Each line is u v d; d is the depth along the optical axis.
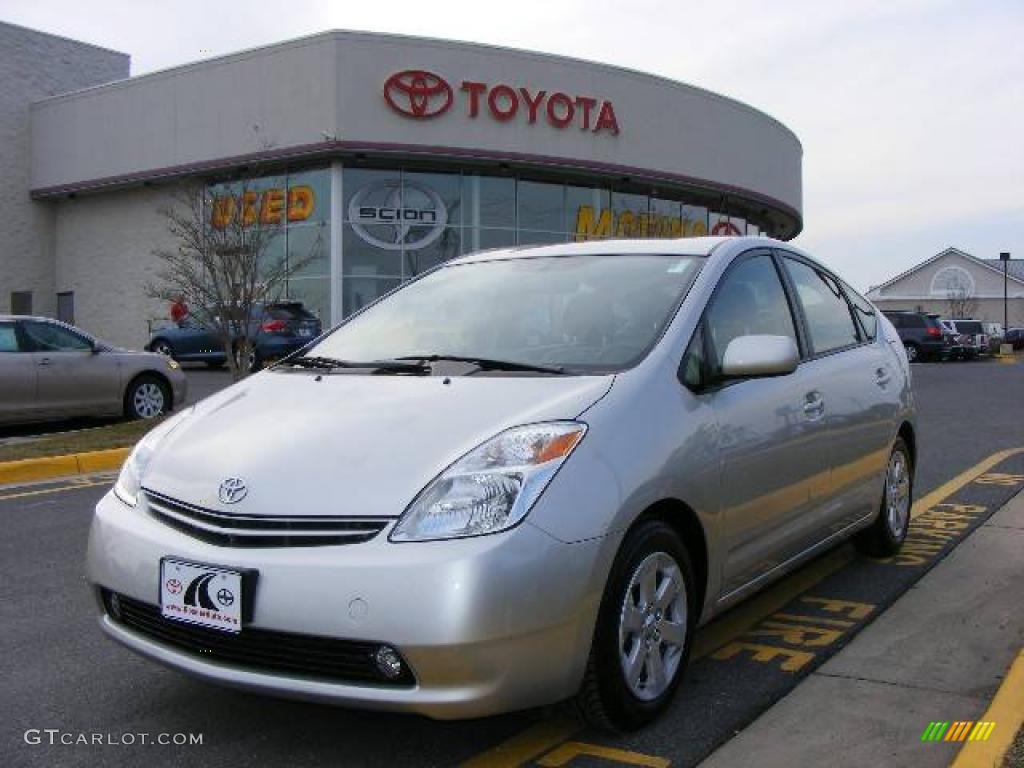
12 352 11.84
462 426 3.29
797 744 3.34
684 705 3.70
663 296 4.07
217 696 3.87
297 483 3.17
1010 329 56.72
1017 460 9.34
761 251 4.72
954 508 7.05
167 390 13.41
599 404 3.38
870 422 5.14
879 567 5.52
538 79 25.64
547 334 4.05
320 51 24.16
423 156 24.75
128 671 4.15
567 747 3.37
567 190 27.52
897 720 3.51
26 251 30.67
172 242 27.88
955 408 15.22
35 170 30.64
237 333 14.10
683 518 3.62
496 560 2.91
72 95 29.47
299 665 3.03
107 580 3.47
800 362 4.62
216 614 3.09
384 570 2.91
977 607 4.77
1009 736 3.22
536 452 3.13
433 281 4.91
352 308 25.02
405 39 24.36
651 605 3.43
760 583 4.18
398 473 3.12
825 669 4.03
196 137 26.62
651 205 29.45
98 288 30.08
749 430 3.93
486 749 3.38
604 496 3.16
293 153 24.67
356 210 25.06
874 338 5.69
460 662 2.87
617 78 26.89
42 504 7.92
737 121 30.47
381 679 2.95
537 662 2.98
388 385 3.75
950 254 80.44
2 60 30.11
